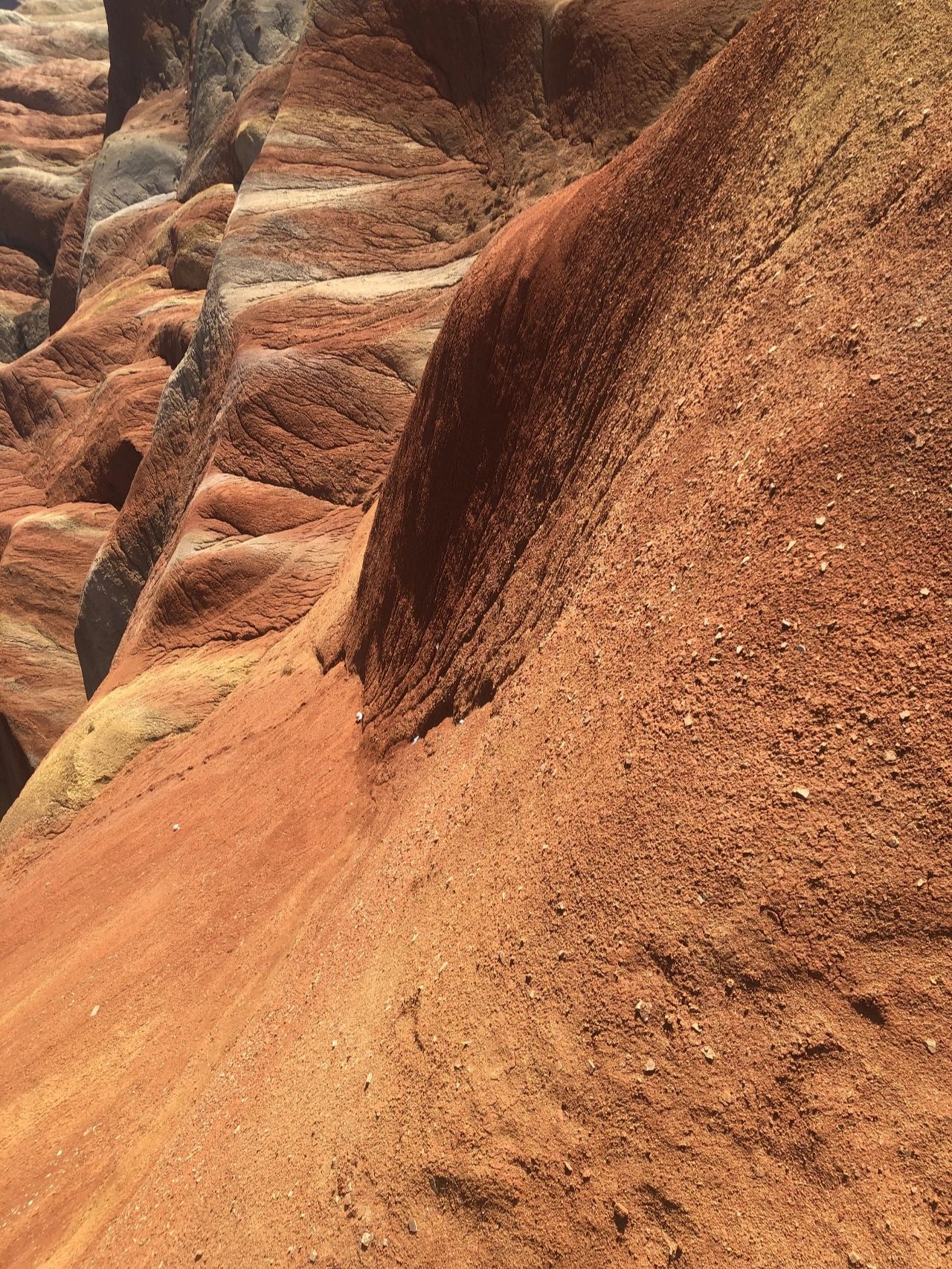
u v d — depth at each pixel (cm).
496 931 356
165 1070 677
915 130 354
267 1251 359
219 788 1169
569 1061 301
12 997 989
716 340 454
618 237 648
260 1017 599
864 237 359
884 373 314
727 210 505
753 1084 264
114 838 1256
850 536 306
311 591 1734
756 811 291
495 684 655
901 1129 239
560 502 648
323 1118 385
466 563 827
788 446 342
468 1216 303
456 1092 325
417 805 632
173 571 1830
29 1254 571
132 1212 501
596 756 364
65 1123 702
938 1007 245
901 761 270
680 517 405
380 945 466
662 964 293
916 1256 226
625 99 1808
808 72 459
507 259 832
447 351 915
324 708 1150
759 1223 249
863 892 264
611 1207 274
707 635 338
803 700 296
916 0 389
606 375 623
